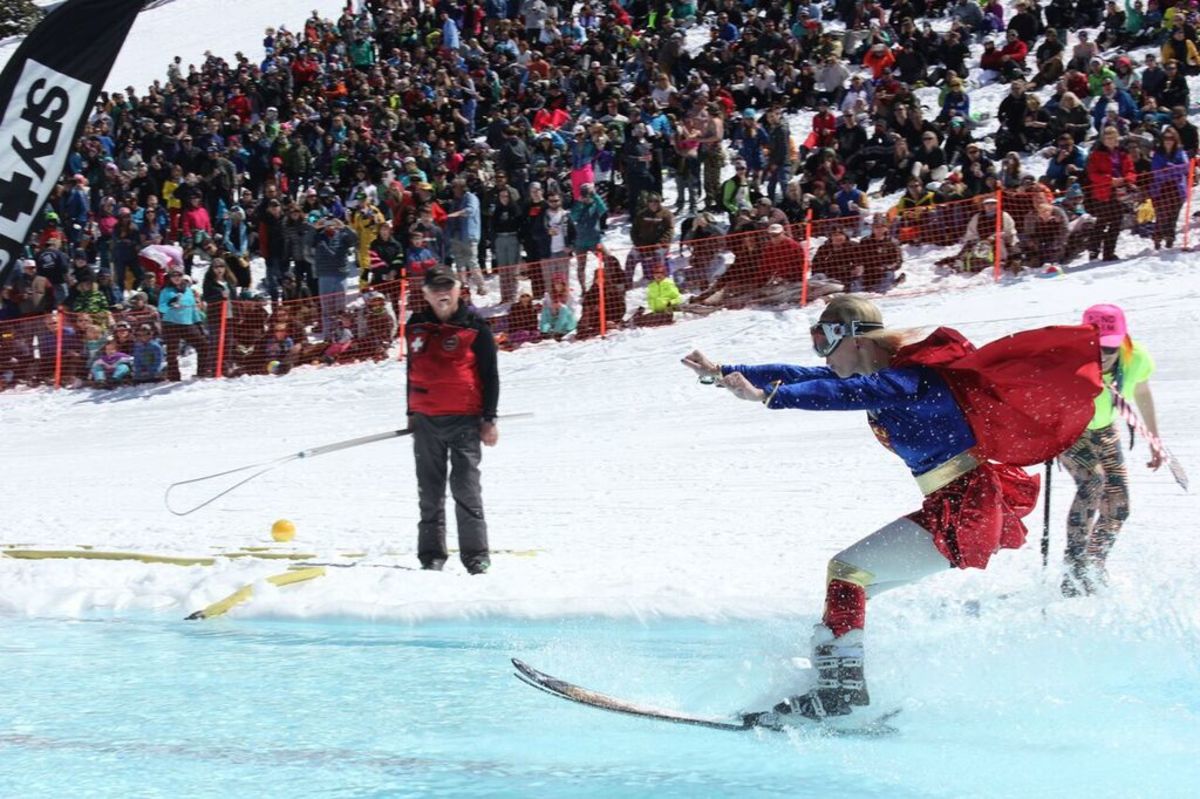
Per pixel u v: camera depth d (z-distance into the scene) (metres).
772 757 6.07
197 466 21.98
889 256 25.17
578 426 21.55
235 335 30.30
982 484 6.30
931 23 37.78
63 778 5.94
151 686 7.68
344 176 36.19
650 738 6.44
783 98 34.78
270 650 8.59
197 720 6.91
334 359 29.36
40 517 16.53
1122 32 33.34
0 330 32.53
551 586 9.62
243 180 37.38
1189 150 25.62
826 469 15.55
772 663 7.38
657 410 21.92
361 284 31.02
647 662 7.77
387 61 42.97
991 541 6.24
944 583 8.91
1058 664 7.22
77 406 30.34
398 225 30.64
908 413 6.29
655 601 8.77
